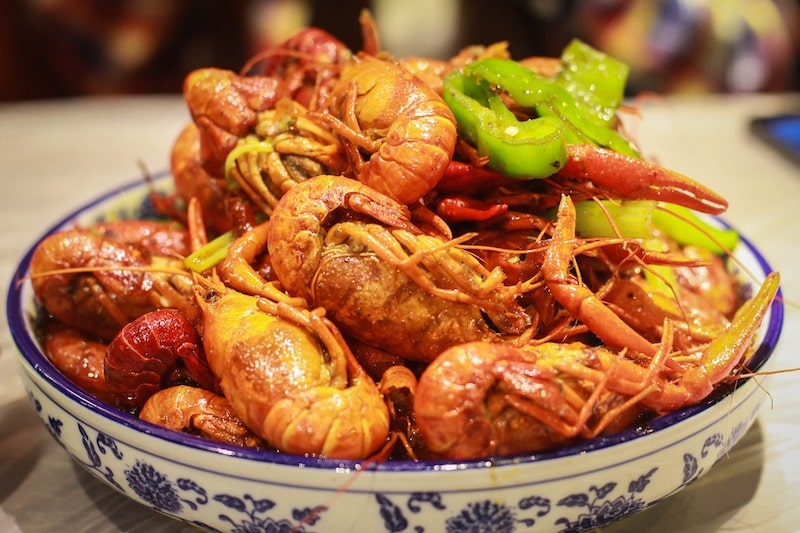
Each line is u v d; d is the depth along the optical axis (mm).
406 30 744
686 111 597
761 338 257
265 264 267
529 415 216
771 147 525
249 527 217
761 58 734
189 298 280
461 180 256
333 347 227
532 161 248
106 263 292
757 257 308
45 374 241
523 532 214
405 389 237
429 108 247
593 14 737
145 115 585
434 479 203
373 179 246
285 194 252
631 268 267
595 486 212
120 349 255
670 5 723
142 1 737
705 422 223
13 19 731
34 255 298
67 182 474
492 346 219
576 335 254
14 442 289
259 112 292
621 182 251
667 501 259
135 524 256
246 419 227
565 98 276
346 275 236
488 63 275
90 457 235
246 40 752
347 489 205
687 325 267
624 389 222
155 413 246
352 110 258
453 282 237
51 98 771
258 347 228
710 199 250
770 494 261
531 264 250
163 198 352
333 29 747
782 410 296
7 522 256
